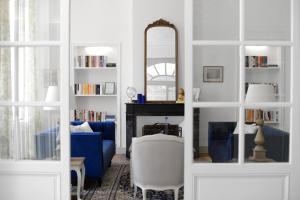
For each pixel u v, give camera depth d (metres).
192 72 2.65
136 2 6.80
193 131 2.67
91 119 7.18
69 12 2.65
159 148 3.74
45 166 2.69
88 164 4.55
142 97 6.66
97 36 7.06
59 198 2.69
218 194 2.68
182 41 6.80
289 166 2.69
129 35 7.04
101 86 7.14
